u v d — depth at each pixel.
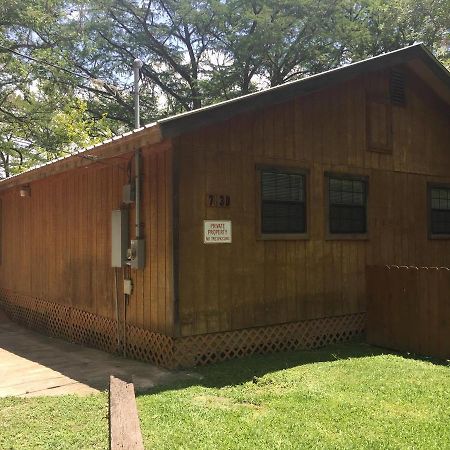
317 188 8.25
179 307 6.55
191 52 29.80
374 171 9.18
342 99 8.74
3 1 21.89
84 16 27.17
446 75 9.80
